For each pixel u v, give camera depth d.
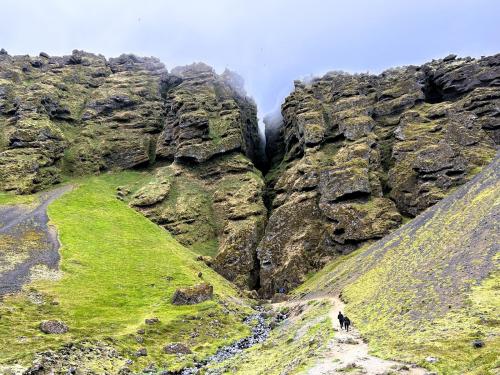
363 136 186.75
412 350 42.22
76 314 90.69
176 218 183.88
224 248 163.88
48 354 64.69
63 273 113.44
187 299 108.38
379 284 84.81
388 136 189.38
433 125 179.88
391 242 117.62
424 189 154.12
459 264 66.00
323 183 168.75
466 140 166.38
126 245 148.00
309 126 197.75
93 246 140.00
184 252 158.12
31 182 193.25
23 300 90.81
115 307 100.38
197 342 86.62
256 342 85.25
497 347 37.59
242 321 106.75
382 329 55.19
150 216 185.50
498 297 49.88
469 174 152.12
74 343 71.69
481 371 33.22
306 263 150.62
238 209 182.25
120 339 79.56
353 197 160.50
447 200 120.38
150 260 139.00
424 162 160.38
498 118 174.12
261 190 196.50
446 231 89.19
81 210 173.38
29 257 120.00
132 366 70.06
